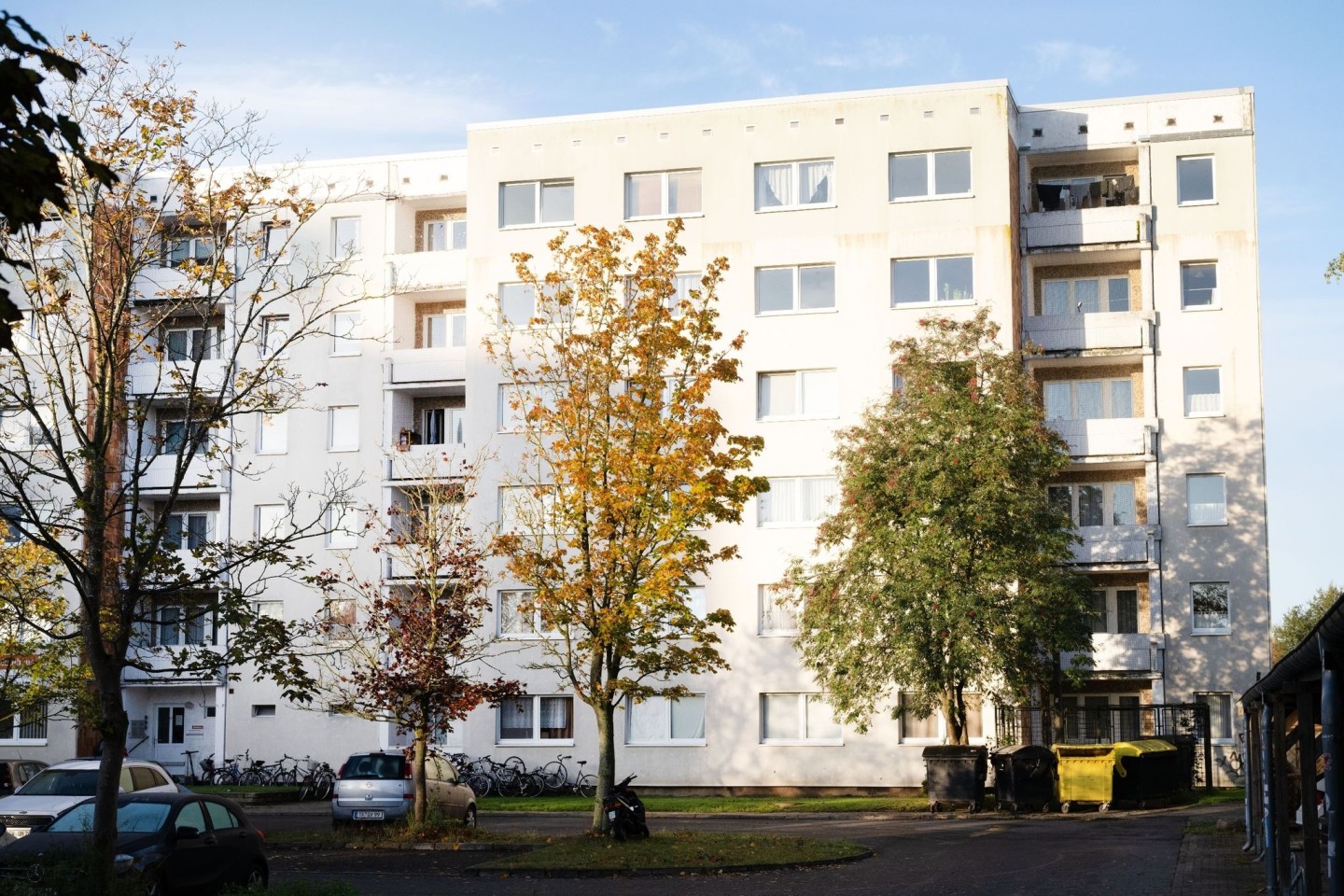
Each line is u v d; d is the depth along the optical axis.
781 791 43.34
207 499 50.66
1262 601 44.47
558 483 27.61
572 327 28.59
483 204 47.72
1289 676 12.16
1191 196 46.38
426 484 38.91
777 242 45.88
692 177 46.75
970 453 35.69
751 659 44.00
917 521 35.75
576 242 46.97
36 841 17.91
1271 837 16.36
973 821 32.44
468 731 45.47
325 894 14.61
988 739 42.16
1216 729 44.34
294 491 21.86
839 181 45.75
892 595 34.91
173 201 36.25
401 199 49.81
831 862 23.39
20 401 17.38
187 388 19.02
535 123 47.62
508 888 20.69
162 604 18.30
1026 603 34.97
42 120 6.34
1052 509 37.09
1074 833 28.53
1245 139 46.16
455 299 50.34
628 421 27.44
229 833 19.66
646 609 26.77
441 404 50.19
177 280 47.06
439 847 27.02
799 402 45.25
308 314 48.97
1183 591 44.94
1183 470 45.34
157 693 50.47
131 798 19.14
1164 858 22.89
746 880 21.44
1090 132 47.16
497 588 45.44
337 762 47.72
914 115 45.59
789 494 44.72
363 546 48.25
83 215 18.66
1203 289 46.12
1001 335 44.41
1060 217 46.78
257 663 17.64
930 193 45.41
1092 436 45.66
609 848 24.50
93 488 16.84
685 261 46.31
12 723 49.25
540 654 44.75
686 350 27.91
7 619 27.67
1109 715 44.72
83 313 22.78
